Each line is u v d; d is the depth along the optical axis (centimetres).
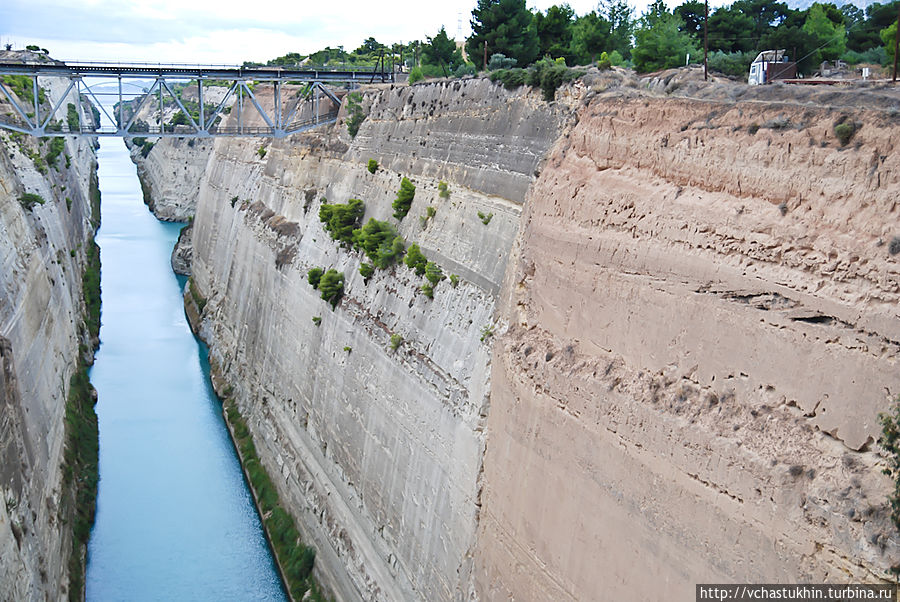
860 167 1702
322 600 3750
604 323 2330
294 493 4400
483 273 3212
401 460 3422
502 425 2698
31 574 3091
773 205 1869
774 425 1802
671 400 2036
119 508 4509
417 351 3491
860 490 1614
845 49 3781
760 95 2177
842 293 1698
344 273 4525
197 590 3897
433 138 4028
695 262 2028
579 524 2280
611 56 4172
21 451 3303
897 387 1589
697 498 1916
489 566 2689
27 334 4038
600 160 2448
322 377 4419
